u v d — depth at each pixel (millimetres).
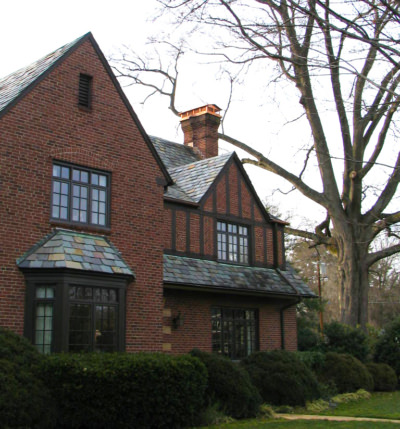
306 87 22766
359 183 25328
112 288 14344
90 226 14773
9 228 13125
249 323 20953
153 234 16297
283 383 15273
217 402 13117
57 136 14445
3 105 13719
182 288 17969
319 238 27625
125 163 15930
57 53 15500
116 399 10836
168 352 17594
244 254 21531
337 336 22734
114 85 16094
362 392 18484
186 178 22000
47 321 13109
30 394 10164
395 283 55250
